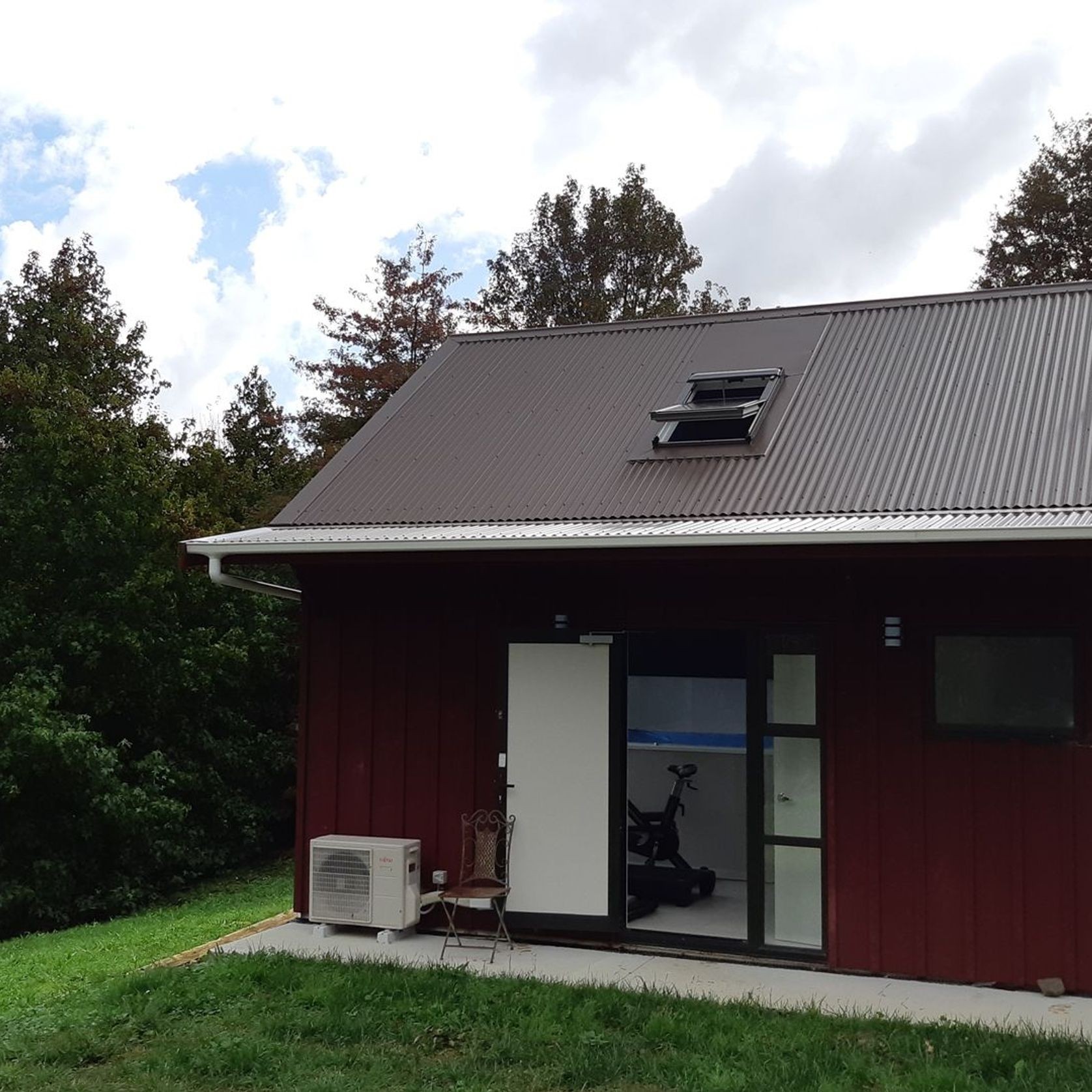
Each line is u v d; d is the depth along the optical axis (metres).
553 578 7.88
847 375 8.91
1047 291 9.47
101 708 14.79
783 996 6.46
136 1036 6.02
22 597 14.84
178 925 10.45
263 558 7.85
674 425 8.77
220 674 15.84
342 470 9.09
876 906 6.94
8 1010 6.75
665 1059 5.45
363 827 8.20
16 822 13.69
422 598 8.21
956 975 6.75
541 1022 5.94
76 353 18.39
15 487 15.18
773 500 7.40
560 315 26.06
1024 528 5.86
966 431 7.77
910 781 6.93
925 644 6.96
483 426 9.40
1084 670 6.61
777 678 7.35
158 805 13.96
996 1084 5.05
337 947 7.58
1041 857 6.63
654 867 8.93
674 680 10.04
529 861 7.75
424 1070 5.43
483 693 8.02
